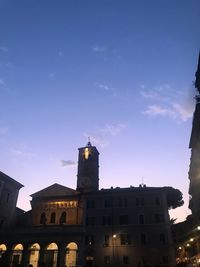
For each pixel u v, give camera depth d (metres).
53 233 64.00
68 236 62.81
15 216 78.00
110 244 59.88
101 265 57.84
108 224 62.75
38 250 65.12
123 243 59.44
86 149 91.44
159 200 63.56
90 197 67.44
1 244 65.81
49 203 73.88
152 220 60.97
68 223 69.69
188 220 71.69
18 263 64.50
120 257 57.88
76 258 60.44
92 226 63.25
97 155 92.19
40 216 72.56
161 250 56.88
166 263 55.44
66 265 62.16
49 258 64.06
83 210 66.44
